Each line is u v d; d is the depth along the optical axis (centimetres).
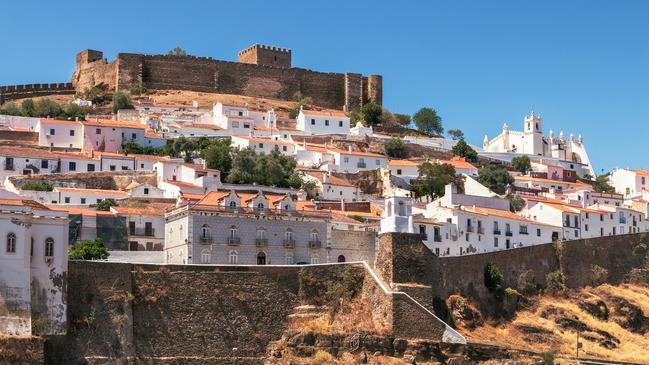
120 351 14775
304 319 16025
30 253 14100
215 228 17225
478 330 17350
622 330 18950
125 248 19788
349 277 16450
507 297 18362
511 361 16075
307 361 15325
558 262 19675
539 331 17875
